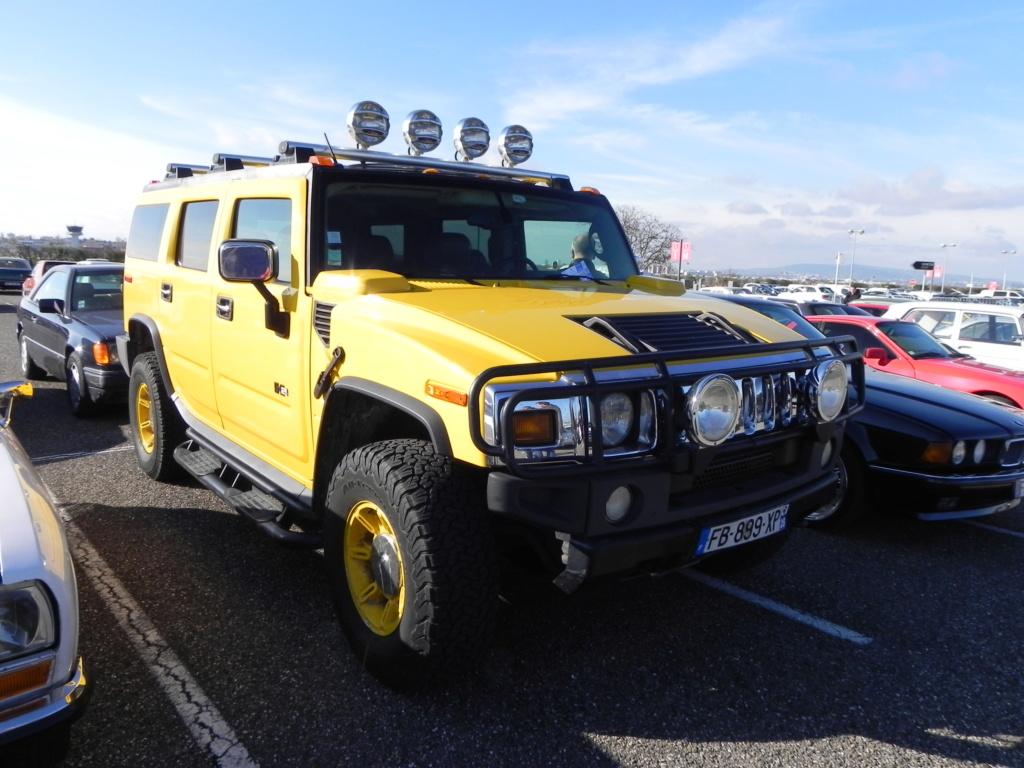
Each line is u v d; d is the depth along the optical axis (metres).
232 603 3.78
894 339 8.05
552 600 3.96
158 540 4.55
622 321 3.23
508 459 2.48
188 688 3.04
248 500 3.92
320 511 3.50
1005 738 2.95
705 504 2.91
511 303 3.29
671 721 2.95
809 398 3.26
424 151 4.55
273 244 3.79
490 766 2.64
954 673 3.42
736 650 3.53
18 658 2.03
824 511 5.24
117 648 3.33
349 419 3.41
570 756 2.71
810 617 3.92
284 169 3.92
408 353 2.87
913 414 5.01
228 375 4.29
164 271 5.18
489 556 2.81
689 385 2.83
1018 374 7.50
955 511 4.90
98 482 5.65
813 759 2.77
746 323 3.58
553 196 4.49
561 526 2.62
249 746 2.70
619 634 3.63
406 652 2.84
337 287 3.37
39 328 9.05
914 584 4.43
